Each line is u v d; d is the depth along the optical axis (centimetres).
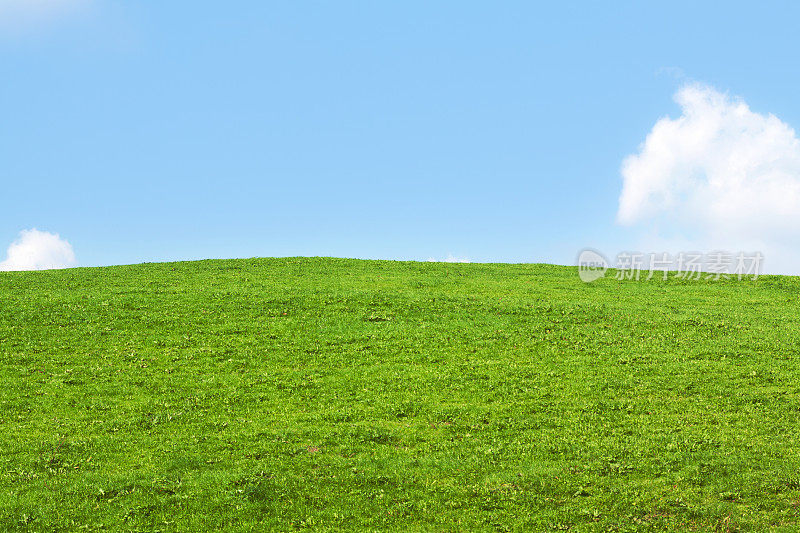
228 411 2655
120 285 4928
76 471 2098
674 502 1845
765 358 3262
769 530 1702
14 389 2838
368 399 2786
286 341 3572
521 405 2686
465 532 1750
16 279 5216
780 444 2217
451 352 3425
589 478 2006
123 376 3027
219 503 1884
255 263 6044
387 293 4609
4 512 1823
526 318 4075
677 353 3362
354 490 1967
